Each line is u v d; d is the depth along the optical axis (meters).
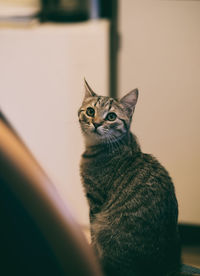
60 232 0.29
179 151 1.69
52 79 1.57
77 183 1.61
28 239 0.28
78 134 1.60
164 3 1.58
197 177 1.70
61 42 1.53
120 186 1.09
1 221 0.27
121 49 1.65
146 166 1.10
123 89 1.68
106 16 1.64
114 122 1.11
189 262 1.51
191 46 1.60
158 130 1.69
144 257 1.04
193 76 1.63
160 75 1.65
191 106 1.66
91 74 1.54
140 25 1.62
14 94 1.61
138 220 1.04
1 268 0.29
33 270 0.29
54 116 1.61
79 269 0.30
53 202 0.29
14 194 0.27
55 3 1.59
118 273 1.06
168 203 1.05
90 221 1.14
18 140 0.29
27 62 1.57
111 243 1.06
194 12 1.56
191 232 1.71
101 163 1.13
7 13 1.61
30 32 1.54
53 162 1.64
